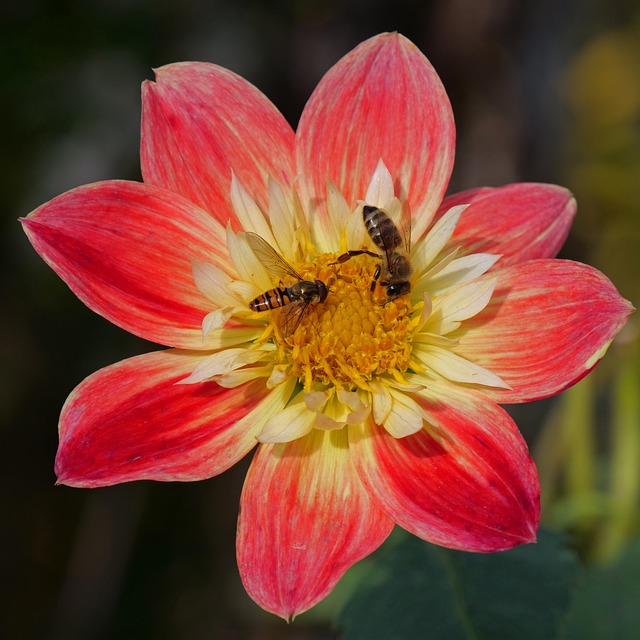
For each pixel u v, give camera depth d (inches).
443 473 11.7
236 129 12.6
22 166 15.1
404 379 12.1
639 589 12.9
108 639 15.6
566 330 12.0
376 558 12.6
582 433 13.7
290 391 12.1
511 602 12.3
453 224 12.3
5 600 15.5
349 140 12.6
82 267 12.0
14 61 14.8
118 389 11.9
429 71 12.5
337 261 12.4
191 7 15.3
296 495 11.7
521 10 15.6
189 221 12.3
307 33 15.5
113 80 15.2
